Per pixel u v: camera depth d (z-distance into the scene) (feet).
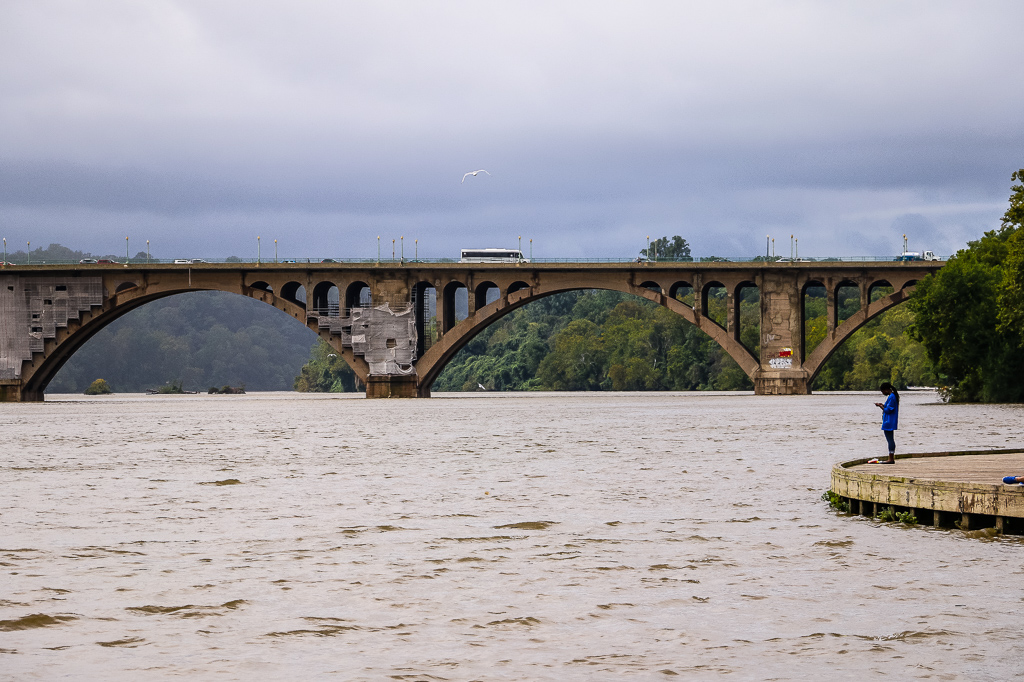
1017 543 69.62
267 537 77.20
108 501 99.19
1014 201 264.11
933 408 280.92
